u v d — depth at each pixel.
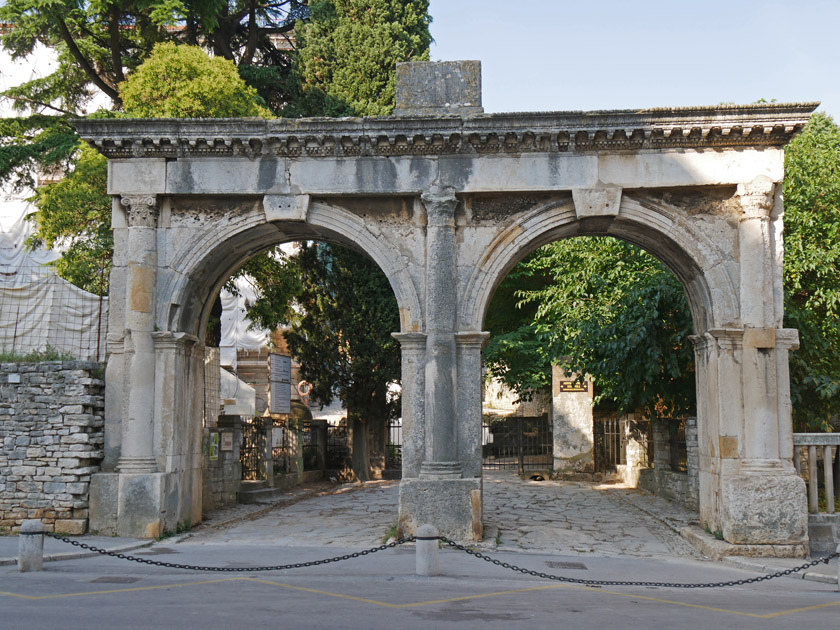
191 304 17.48
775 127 15.85
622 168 16.36
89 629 8.52
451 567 13.20
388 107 30.09
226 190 16.78
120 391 16.75
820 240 20.58
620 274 24.50
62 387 16.58
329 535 16.78
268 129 16.48
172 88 22.50
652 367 20.78
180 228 17.03
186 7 26.55
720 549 14.96
